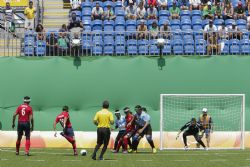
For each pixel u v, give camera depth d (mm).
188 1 73188
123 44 60531
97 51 60469
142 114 49406
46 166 35875
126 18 68000
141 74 58469
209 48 60000
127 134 49500
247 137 56906
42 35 60188
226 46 60469
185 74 58469
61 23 72438
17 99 58312
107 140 41062
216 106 58125
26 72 58562
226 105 58188
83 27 64500
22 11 75375
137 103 58250
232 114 58062
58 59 58750
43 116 58062
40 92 58375
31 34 60062
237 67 58562
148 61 58625
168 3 73125
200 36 61125
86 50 60000
